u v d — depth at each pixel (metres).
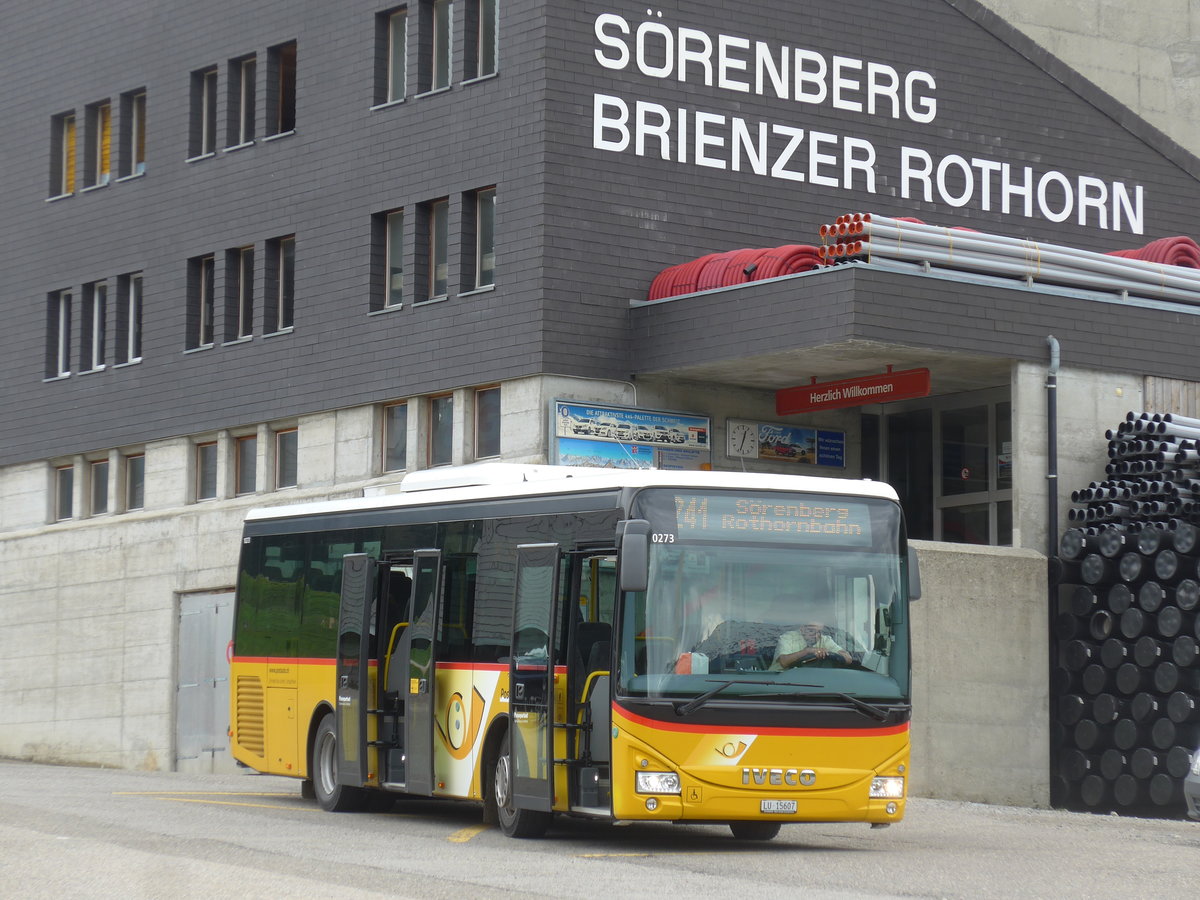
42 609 37.09
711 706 15.04
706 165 29.52
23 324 38.06
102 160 36.97
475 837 16.52
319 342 31.53
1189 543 24.77
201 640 33.75
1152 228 34.00
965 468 30.09
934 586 25.44
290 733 20.73
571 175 28.19
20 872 12.88
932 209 31.69
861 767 15.37
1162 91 38.91
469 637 17.55
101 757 35.56
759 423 29.45
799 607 15.51
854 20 31.28
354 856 14.41
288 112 33.03
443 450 29.48
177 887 12.10
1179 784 24.56
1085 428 27.41
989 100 32.50
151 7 35.59
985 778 25.48
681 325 27.70
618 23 28.88
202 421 33.84
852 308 25.33
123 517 35.44
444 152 29.58
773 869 14.07
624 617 15.10
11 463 38.16
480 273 29.17
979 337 26.48
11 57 38.66
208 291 34.53
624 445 28.06
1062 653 26.19
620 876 13.27
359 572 19.39
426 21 30.33
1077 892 12.79
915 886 13.02
